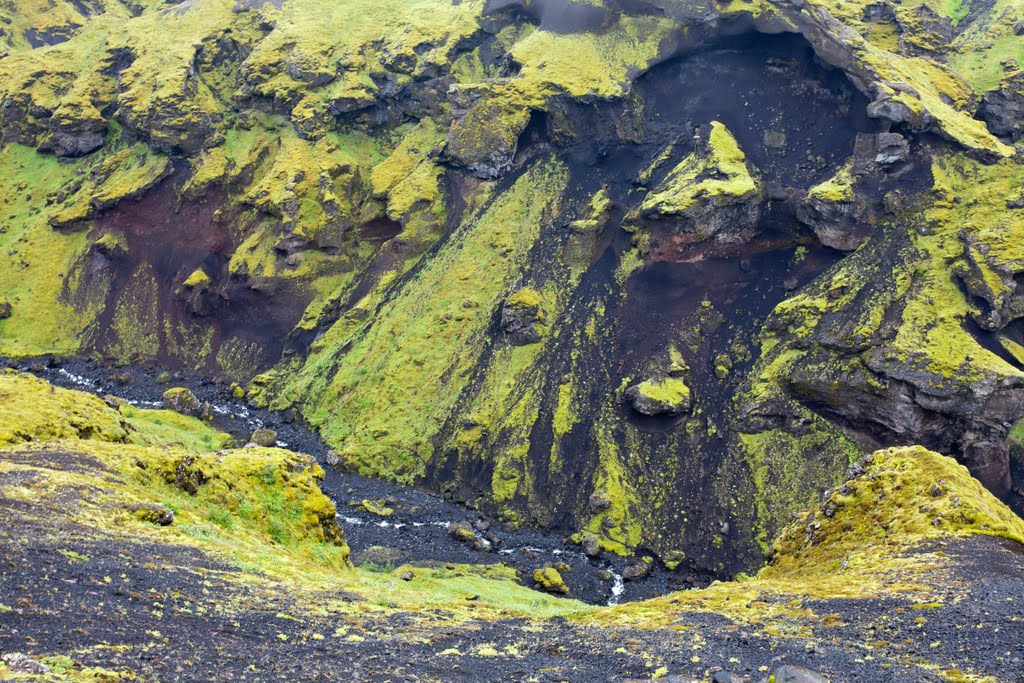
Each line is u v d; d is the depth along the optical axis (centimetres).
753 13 16000
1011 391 11562
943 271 12862
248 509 6194
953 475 5947
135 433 9012
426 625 3941
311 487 7012
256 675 2839
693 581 10694
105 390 16738
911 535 5359
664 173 15850
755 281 14325
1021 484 11900
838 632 3812
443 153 18375
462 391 14375
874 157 14075
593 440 12781
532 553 11200
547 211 16550
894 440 11762
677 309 14200
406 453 13712
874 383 11806
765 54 16425
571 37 18050
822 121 15538
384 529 11531
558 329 14538
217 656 2973
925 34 18700
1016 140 16700
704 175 14962
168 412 14312
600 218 15625
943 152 14325
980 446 11569
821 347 12606
